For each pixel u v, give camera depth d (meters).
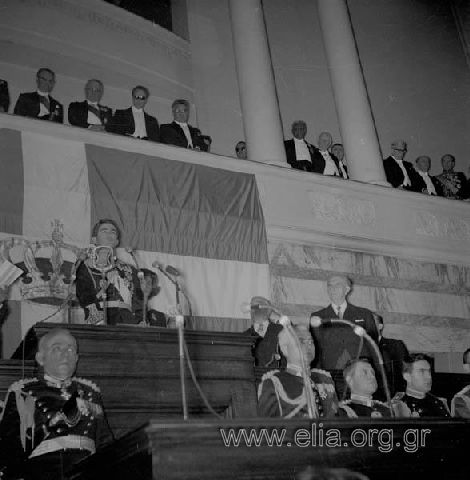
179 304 4.22
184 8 11.75
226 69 11.80
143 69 10.89
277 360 5.66
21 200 7.05
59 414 3.89
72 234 7.20
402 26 14.00
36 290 6.72
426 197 10.23
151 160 8.09
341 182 9.60
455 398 5.83
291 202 9.07
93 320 5.43
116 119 9.13
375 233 9.58
